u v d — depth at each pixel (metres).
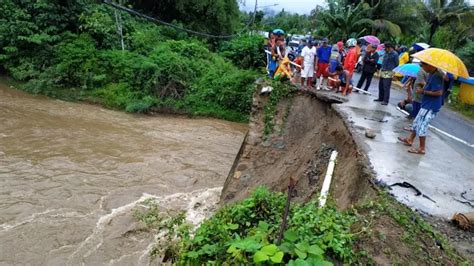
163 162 13.33
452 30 26.66
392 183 5.75
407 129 8.70
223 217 3.92
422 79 9.00
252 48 25.86
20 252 7.71
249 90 20.81
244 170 10.12
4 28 20.61
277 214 3.90
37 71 20.52
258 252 2.78
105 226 8.91
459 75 6.42
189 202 10.56
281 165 9.58
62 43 21.05
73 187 10.66
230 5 30.61
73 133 15.20
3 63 20.86
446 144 8.35
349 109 9.80
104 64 21.05
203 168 13.25
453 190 5.82
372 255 3.71
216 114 20.75
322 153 8.65
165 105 20.39
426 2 29.80
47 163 12.03
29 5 21.31
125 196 10.49
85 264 7.58
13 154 12.39
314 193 7.47
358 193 5.79
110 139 15.09
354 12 29.47
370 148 7.16
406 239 4.04
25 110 17.23
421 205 5.22
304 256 2.87
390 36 29.31
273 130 10.49
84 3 22.39
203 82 21.61
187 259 3.27
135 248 8.19
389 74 10.83
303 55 11.52
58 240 8.22
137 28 24.61
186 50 23.75
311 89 10.97
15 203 9.48
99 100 20.11
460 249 4.27
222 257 3.14
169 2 28.28
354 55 11.68
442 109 15.19
